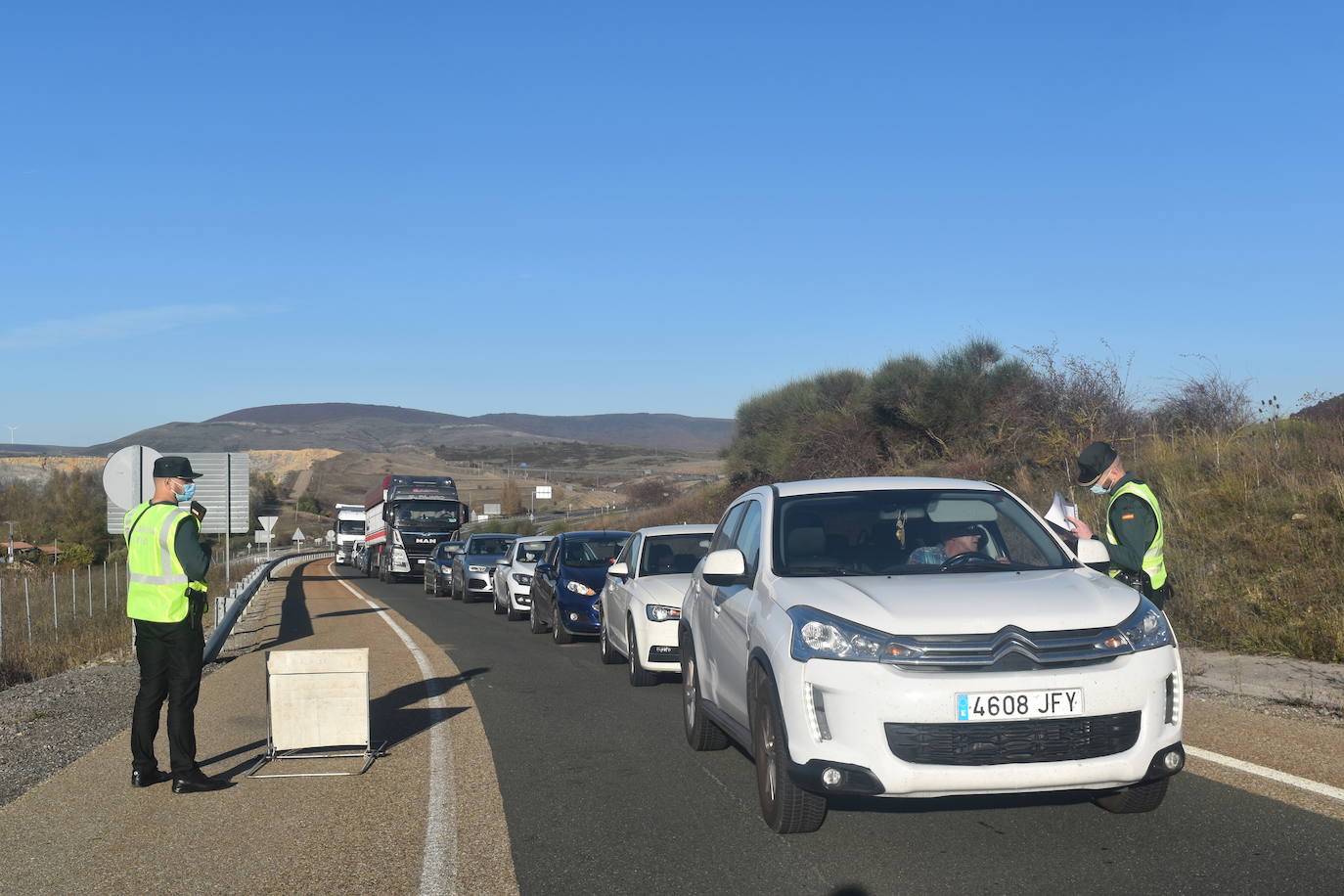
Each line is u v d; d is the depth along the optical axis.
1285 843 5.39
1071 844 5.52
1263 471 16.11
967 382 28.59
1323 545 13.00
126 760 8.38
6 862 5.82
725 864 5.43
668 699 10.62
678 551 12.63
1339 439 16.84
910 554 6.52
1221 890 4.80
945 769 5.17
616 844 5.82
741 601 6.75
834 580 6.12
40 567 43.53
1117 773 5.24
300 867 5.60
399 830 6.21
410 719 9.74
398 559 40.41
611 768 7.64
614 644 12.80
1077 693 5.23
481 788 7.12
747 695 6.31
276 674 8.13
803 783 5.42
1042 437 22.92
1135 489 7.47
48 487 95.94
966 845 5.57
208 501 24.86
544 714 9.84
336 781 7.49
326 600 29.03
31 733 9.93
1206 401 21.25
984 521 6.81
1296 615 11.55
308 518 147.75
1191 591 12.70
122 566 46.03
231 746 8.77
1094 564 6.57
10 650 16.86
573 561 16.58
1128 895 4.79
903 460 29.78
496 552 28.23
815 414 35.59
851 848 5.61
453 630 18.59
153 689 7.37
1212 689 9.54
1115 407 22.53
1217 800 6.17
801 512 6.90
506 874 5.38
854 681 5.29
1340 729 7.79
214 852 5.91
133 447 13.33
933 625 5.35
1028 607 5.49
